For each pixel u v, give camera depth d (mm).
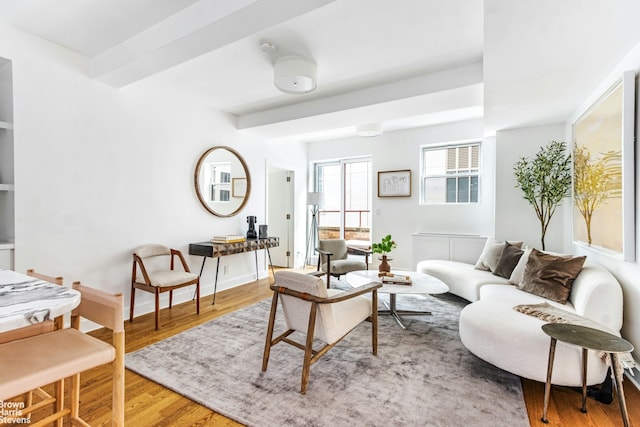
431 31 2240
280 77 2602
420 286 2906
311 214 6371
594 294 2062
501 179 3955
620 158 2111
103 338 2645
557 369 1713
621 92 2096
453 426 1560
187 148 3707
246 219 4609
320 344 2518
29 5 2025
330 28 2203
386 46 2451
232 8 1760
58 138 2561
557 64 2215
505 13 1639
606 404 1747
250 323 2986
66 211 2621
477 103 3203
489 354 1943
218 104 3881
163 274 3088
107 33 2352
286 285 2021
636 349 1983
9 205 2361
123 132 3049
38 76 2434
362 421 1593
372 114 3584
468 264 4055
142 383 1963
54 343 1187
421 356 2311
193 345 2488
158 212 3393
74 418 1383
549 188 3395
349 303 2236
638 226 1955
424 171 5168
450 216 4871
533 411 1694
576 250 3166
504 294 2664
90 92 2766
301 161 6062
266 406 1716
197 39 2055
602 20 1693
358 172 5961
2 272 1365
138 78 2730
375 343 2328
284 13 1753
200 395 1818
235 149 4379
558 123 3672
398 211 5277
